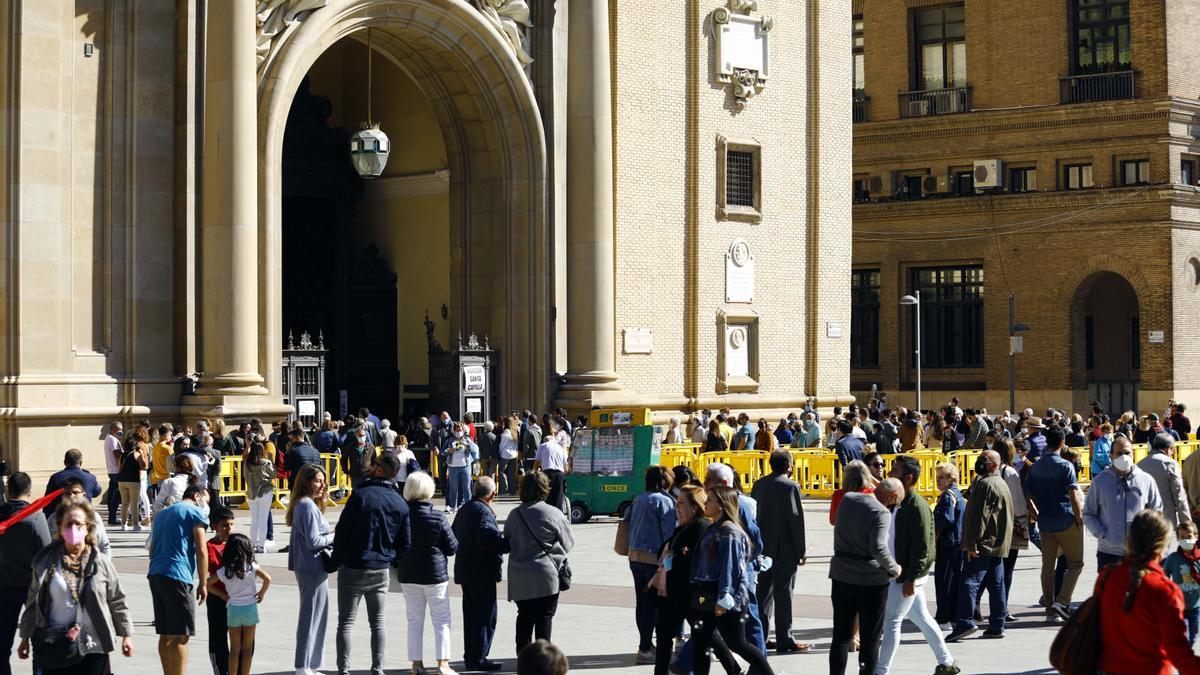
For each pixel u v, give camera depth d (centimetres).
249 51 3681
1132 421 4634
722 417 4406
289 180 4744
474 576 1766
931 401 6775
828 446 4297
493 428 4059
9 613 1595
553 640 1958
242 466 3506
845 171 5275
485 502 1775
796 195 5116
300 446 3097
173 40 3703
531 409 4431
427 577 1722
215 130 3653
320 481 1694
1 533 1592
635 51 4647
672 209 4747
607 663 1803
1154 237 6266
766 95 5019
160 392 3647
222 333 3656
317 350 3984
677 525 1808
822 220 5175
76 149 3575
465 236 4544
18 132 3481
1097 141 6394
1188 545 1736
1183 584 1688
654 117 4697
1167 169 6281
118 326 3631
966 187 6738
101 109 3622
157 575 1568
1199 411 6391
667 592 1588
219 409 3612
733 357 4894
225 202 3650
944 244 6719
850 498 1623
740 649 1556
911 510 1655
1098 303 6875
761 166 4994
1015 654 1861
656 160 4700
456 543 1744
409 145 4847
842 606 1623
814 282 5162
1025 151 6550
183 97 3691
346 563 1689
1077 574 2097
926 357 6838
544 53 4453
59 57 3534
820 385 5169
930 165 6769
